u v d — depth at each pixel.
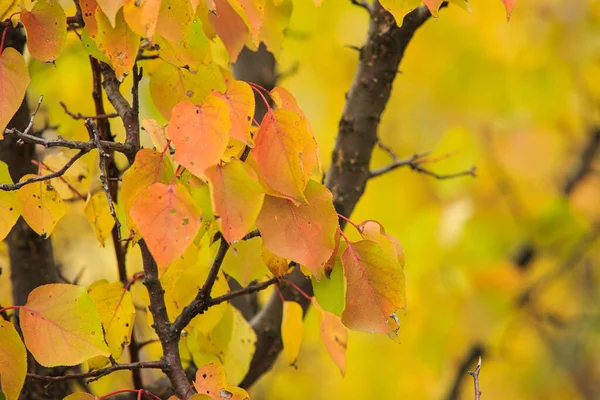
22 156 2.32
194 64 2.09
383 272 2.08
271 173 2.03
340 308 2.10
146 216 2.00
